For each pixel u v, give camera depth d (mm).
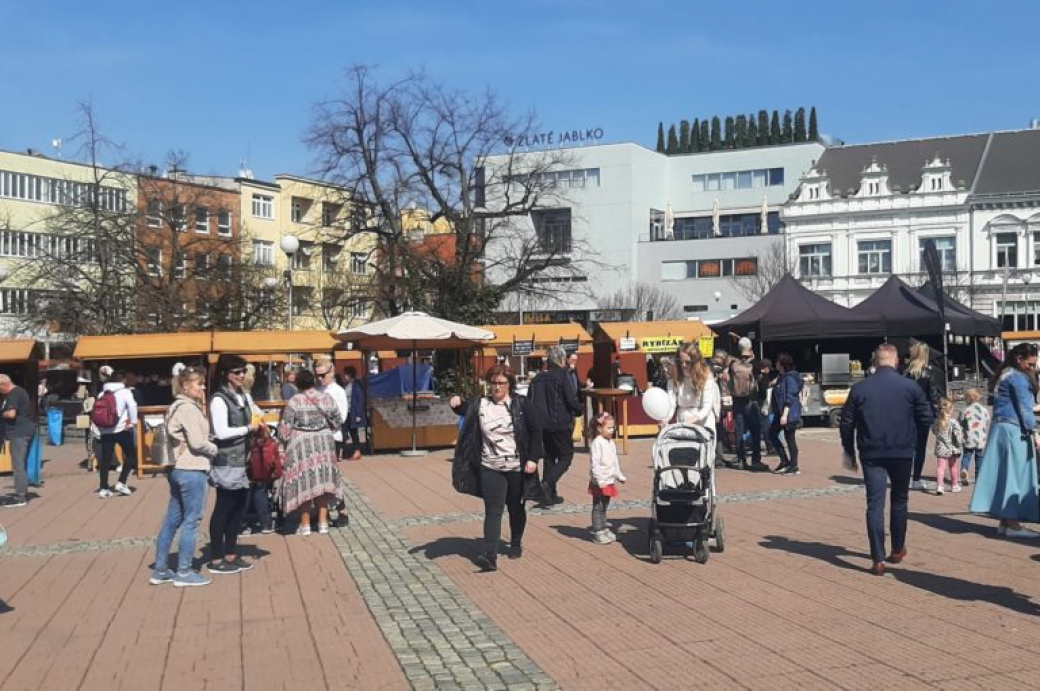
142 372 24297
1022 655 6312
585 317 75750
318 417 11680
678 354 10266
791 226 69250
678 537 9508
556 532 11414
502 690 5988
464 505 13961
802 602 7875
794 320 27719
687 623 7367
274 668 6598
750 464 17594
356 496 15234
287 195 72125
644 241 78312
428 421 22844
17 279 48750
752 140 93750
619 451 20797
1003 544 10062
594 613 7754
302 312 53031
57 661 6895
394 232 40406
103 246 42094
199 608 8328
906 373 14086
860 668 6152
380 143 39438
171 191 47125
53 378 41688
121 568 10141
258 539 11578
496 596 8438
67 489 17484
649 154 80875
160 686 6293
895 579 8586
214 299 43938
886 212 66000
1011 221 62375
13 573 10000
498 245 55656
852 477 15805
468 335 21062
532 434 9750
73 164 59469
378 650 6945
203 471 9266
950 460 14148
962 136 69062
